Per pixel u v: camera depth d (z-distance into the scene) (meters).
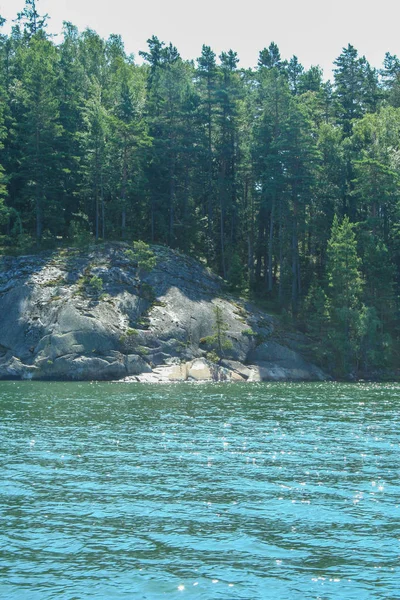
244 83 116.50
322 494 21.72
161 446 29.80
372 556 16.41
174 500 21.05
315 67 124.69
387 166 89.94
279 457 27.44
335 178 97.31
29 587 14.77
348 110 118.50
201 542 17.34
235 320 77.56
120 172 90.06
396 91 132.00
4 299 73.12
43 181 85.44
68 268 77.19
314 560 16.17
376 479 23.67
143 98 104.88
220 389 58.91
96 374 67.81
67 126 95.25
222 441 31.12
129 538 17.66
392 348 82.12
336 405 46.53
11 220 90.50
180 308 76.38
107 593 14.46
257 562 16.06
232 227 98.62
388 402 48.84
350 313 77.00
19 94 95.31
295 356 76.25
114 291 75.12
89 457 27.34
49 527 18.52
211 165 97.75
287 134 88.88
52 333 69.31
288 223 90.00
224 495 21.62
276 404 46.72
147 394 53.00
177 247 92.56
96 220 87.06
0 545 17.19
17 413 40.66
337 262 79.56
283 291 90.31
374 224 87.69
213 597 14.24
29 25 144.88
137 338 71.00
